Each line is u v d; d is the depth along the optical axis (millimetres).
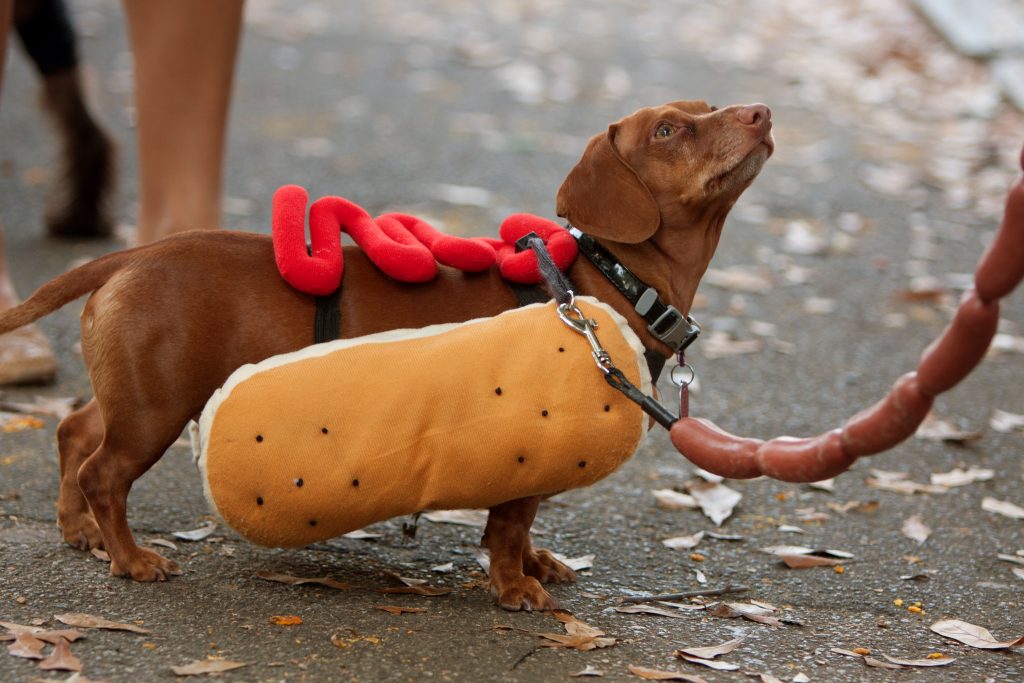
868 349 5023
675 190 2914
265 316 2719
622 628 2746
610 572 3127
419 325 2787
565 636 2633
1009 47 9656
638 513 3520
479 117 8078
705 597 2994
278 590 2826
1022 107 8656
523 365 2645
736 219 6570
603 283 2898
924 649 2740
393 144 7379
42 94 5395
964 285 5797
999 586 3143
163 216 4461
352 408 2605
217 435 2623
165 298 2693
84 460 2959
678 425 2557
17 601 2664
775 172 7352
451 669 2449
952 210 6891
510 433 2611
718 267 5875
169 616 2639
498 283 2859
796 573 3180
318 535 2699
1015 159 7766
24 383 4090
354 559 3074
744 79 9375
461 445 2607
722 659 2598
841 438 2217
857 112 8703
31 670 2348
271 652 2482
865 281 5820
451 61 9422
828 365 4832
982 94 9023
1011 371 4855
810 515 3559
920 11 10812
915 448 4090
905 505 3654
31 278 5047
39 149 6879
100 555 2938
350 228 2846
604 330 2701
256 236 2836
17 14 5152
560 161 7277
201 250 2750
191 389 2715
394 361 2629
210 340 2701
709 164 2877
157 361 2682
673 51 10133
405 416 2605
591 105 8492
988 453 4078
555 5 11680
